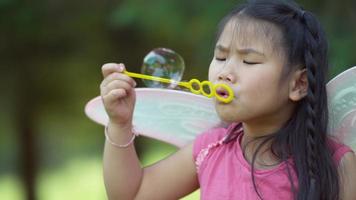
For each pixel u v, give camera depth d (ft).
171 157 10.85
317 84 9.62
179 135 11.46
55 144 62.34
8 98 38.78
